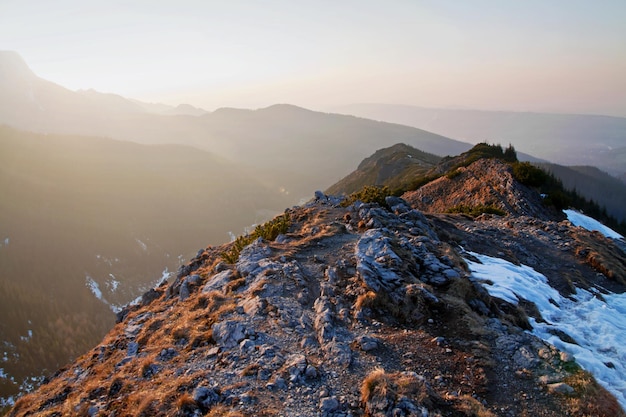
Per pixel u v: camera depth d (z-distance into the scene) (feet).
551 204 189.37
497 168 214.90
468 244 92.58
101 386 44.91
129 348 54.34
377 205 107.55
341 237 84.17
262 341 45.78
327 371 39.91
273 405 34.83
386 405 33.71
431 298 53.11
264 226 102.17
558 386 37.55
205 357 44.93
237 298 58.75
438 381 38.32
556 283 77.97
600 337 55.31
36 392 54.39
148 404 37.06
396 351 43.75
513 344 44.45
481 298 57.11
